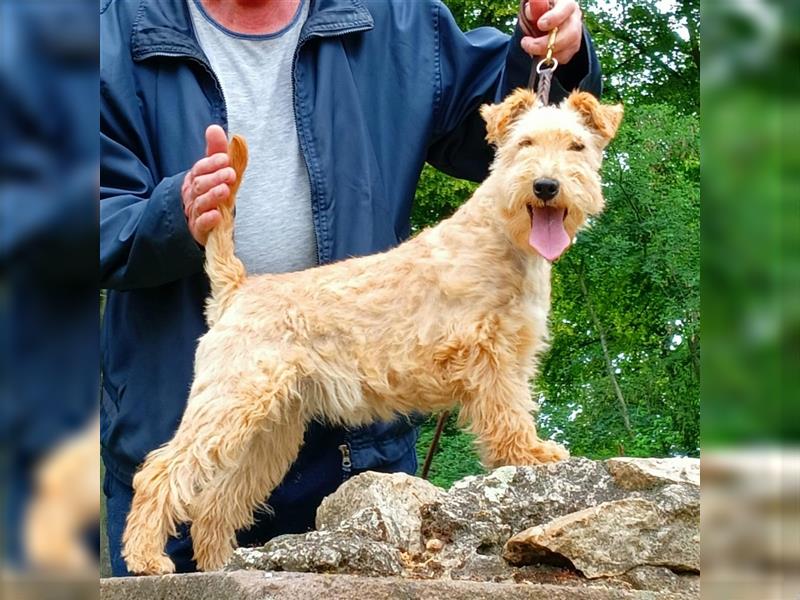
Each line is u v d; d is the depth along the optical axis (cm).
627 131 1490
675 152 1466
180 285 372
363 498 246
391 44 416
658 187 1471
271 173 383
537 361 335
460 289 317
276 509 386
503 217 320
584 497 241
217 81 383
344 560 211
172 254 330
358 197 387
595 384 1564
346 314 324
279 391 312
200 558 336
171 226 324
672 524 221
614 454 1510
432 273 324
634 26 1848
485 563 223
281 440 344
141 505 291
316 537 220
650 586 212
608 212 1492
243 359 312
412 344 320
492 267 320
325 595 183
